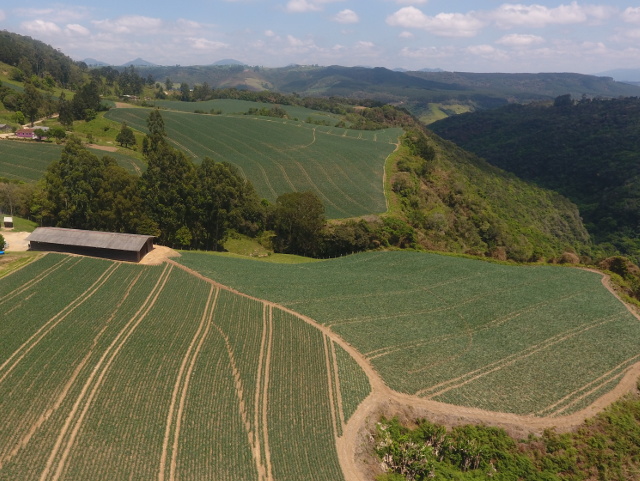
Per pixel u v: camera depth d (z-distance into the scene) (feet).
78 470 99.91
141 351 139.54
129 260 197.88
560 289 212.02
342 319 172.65
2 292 160.25
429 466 112.06
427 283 215.10
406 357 151.43
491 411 130.52
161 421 115.34
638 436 126.31
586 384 143.23
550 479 115.44
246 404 124.47
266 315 169.27
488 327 174.50
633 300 205.77
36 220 254.27
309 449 112.78
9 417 110.73
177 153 249.96
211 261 219.00
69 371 127.44
